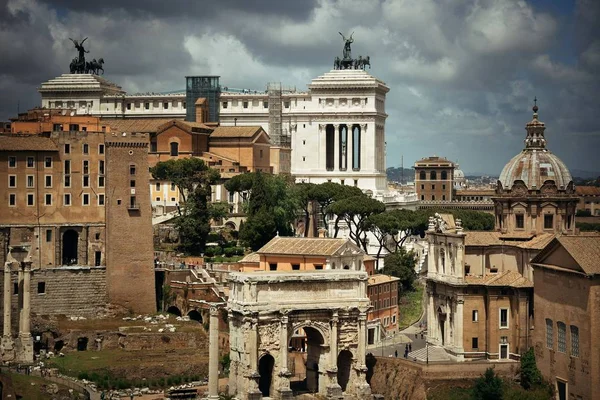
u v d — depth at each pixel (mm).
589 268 194125
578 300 196875
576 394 198000
